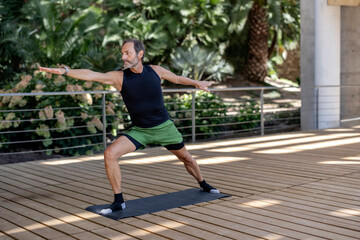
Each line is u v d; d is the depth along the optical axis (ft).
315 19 33.88
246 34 69.36
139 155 22.68
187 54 58.23
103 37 58.75
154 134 12.73
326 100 34.04
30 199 14.34
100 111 28.27
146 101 12.34
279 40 71.05
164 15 59.31
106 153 12.30
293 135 29.35
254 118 37.35
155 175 17.69
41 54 47.21
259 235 10.31
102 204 13.42
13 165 20.71
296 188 14.88
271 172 17.67
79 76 11.29
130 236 10.48
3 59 50.55
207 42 63.77
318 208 12.44
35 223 11.68
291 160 20.25
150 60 60.18
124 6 59.41
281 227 10.87
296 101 56.03
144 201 13.55
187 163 14.11
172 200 13.56
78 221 11.78
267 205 12.85
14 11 52.90
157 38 57.31
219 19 61.26
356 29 37.27
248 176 16.99
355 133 29.50
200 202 13.34
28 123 27.35
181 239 10.16
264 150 23.39
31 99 27.09
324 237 10.11
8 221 11.91
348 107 37.76
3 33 49.14
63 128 25.54
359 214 11.82
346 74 37.40
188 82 13.06
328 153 21.95
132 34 56.75
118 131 32.24
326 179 16.16
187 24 60.08
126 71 12.25
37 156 27.89
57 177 17.85
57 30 47.39
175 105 33.60
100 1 58.03
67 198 14.37
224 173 17.65
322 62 33.86
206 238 10.18
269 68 71.82
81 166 20.29
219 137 35.06
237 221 11.41
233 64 69.00
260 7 64.28
